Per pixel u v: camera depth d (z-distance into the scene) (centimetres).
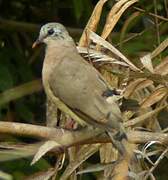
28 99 1502
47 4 1622
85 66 1083
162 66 1056
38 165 1199
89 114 993
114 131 946
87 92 1027
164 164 1407
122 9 1074
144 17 1397
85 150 1003
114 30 1534
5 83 1307
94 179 1314
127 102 1023
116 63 1039
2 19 1517
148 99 1022
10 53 1423
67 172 977
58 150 989
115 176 930
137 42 1270
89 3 1479
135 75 1033
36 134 968
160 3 1468
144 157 984
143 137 973
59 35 1195
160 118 1353
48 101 1101
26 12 1625
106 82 1057
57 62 1120
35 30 1532
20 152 923
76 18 1503
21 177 1199
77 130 1009
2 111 1405
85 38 1098
